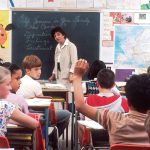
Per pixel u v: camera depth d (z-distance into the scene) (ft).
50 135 14.93
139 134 6.97
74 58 22.21
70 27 23.40
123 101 11.04
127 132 6.98
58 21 23.36
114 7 23.35
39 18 23.32
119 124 7.01
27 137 10.99
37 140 10.57
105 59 23.58
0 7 23.27
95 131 10.93
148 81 6.74
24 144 11.03
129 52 23.57
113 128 7.08
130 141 6.99
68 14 23.32
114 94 11.64
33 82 14.70
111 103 10.90
